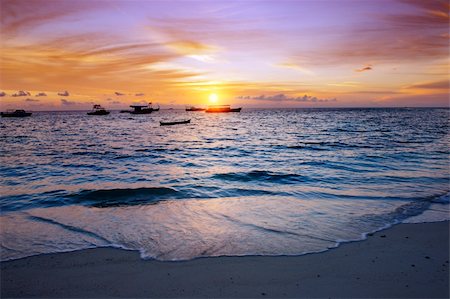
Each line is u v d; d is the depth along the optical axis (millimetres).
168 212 8703
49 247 6398
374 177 13391
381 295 4621
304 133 42094
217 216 8297
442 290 4727
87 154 22938
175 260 5816
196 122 82688
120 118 120438
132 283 5043
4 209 9133
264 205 9336
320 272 5328
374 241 6590
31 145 29891
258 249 6250
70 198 10336
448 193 10531
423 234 6941
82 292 4809
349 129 48844
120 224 7715
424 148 23688
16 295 4738
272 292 4742
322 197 10242
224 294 4707
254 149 25312
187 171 15617
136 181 13242
